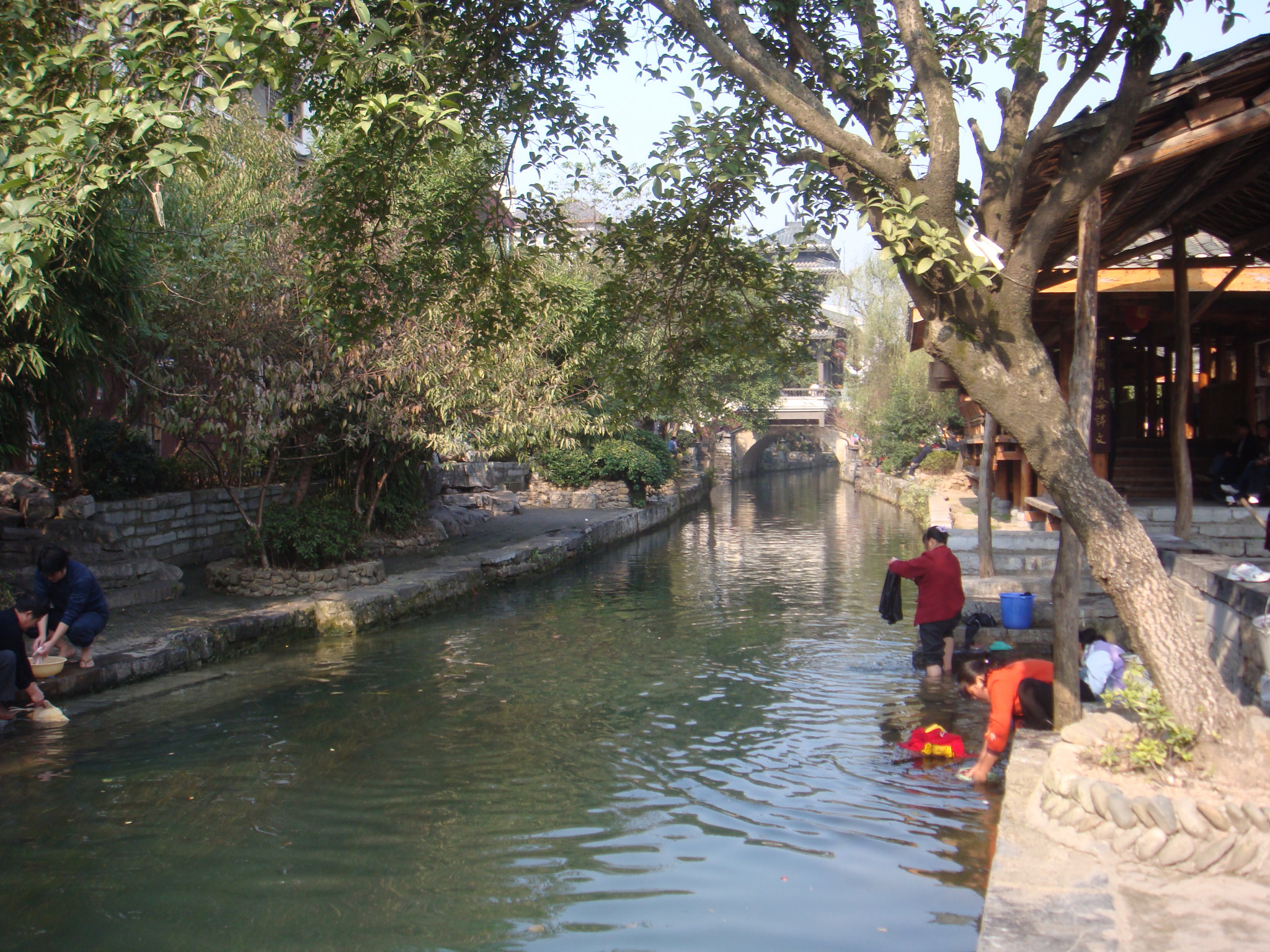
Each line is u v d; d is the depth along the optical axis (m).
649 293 8.14
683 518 32.25
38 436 12.52
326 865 5.23
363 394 13.88
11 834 5.62
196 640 9.98
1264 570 8.02
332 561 13.59
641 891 4.88
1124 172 6.64
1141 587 4.65
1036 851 4.19
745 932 4.43
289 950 4.29
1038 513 16.03
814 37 6.60
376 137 6.51
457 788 6.46
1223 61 6.35
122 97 4.98
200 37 5.13
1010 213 5.34
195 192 11.87
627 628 12.59
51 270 7.81
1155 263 14.22
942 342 4.94
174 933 4.44
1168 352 17.38
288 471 17.11
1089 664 6.80
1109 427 14.48
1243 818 3.96
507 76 7.18
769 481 57.75
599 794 6.32
